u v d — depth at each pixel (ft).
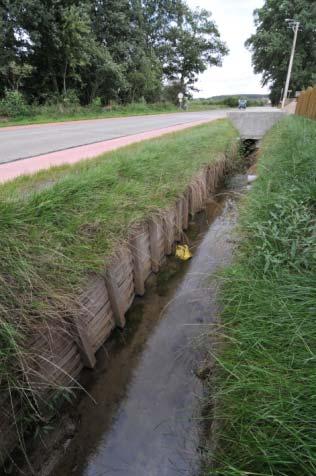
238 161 29.37
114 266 8.81
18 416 5.53
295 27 72.28
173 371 8.33
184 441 6.51
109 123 41.78
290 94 96.78
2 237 6.47
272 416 4.03
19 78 52.31
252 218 9.75
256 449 4.01
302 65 94.27
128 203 10.29
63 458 6.33
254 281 6.96
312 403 3.99
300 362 4.74
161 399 7.63
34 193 8.18
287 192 10.03
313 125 20.62
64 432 6.77
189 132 25.54
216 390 5.99
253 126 38.24
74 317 6.94
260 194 11.07
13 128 35.78
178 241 15.28
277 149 17.54
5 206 7.10
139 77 80.69
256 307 6.25
